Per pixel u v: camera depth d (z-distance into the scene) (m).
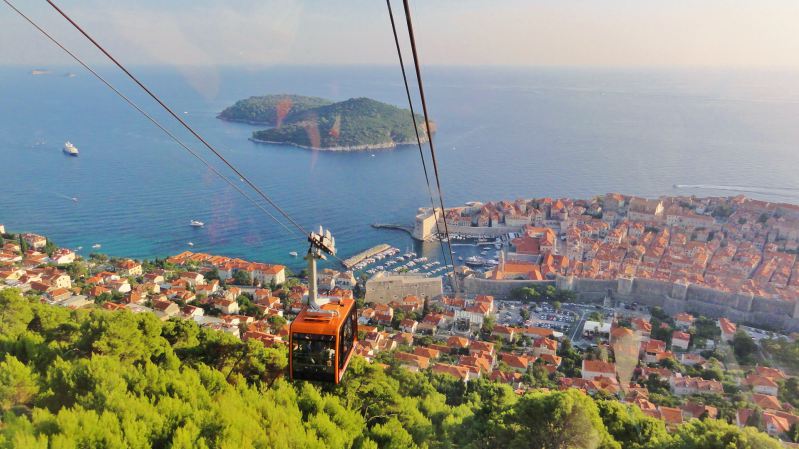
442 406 37.44
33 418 20.44
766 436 20.64
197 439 22.03
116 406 22.59
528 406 28.75
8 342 31.39
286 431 23.58
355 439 27.16
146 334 36.22
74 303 79.94
